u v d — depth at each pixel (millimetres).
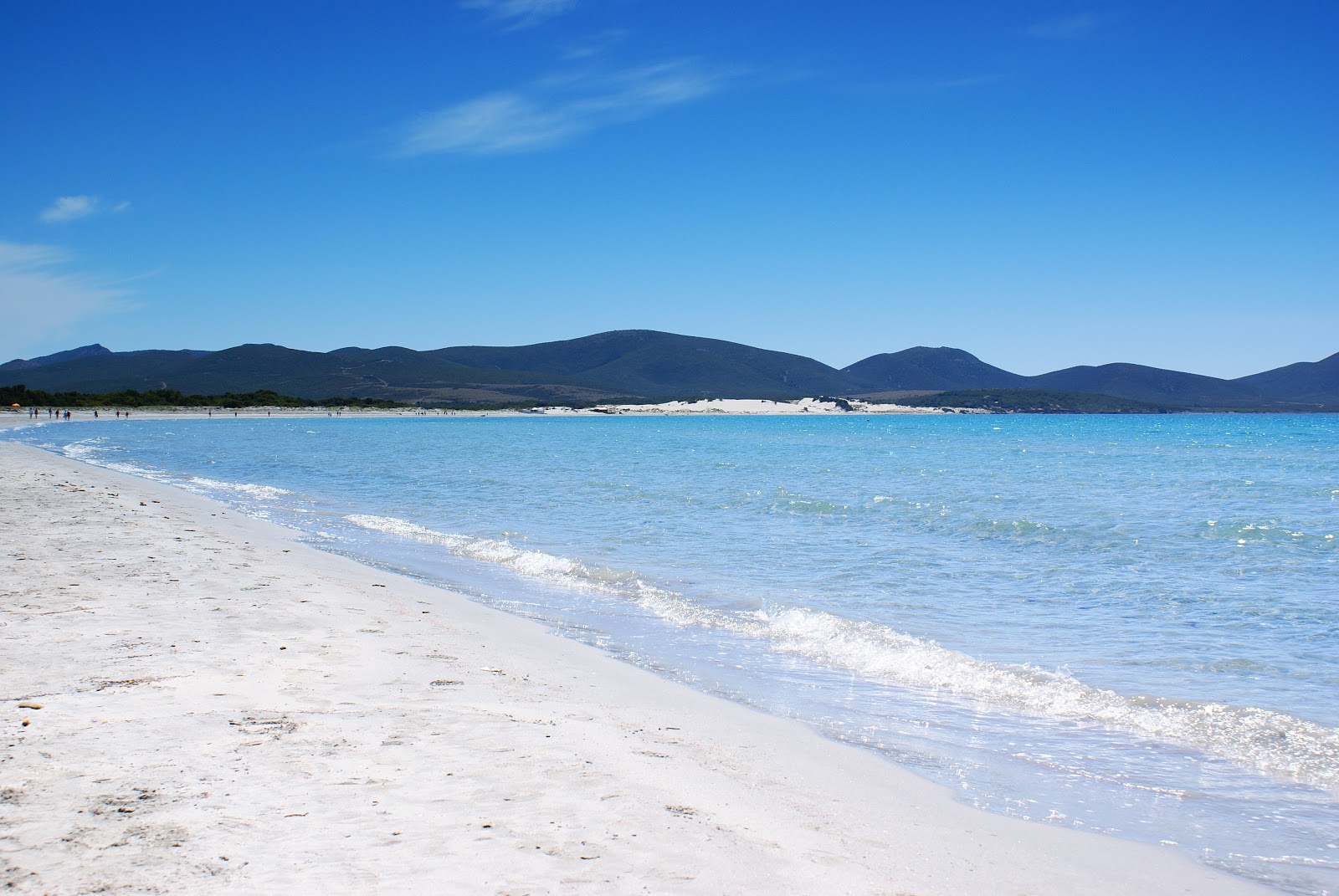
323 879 4180
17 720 6293
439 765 5906
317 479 37125
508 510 25406
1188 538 19875
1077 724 7789
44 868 4145
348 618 10766
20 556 13781
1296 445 73312
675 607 12672
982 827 5559
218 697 7168
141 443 67875
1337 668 9602
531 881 4301
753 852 4906
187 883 4062
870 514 24422
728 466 46469
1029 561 16828
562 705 7672
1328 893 4805
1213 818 5824
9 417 121000
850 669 9586
